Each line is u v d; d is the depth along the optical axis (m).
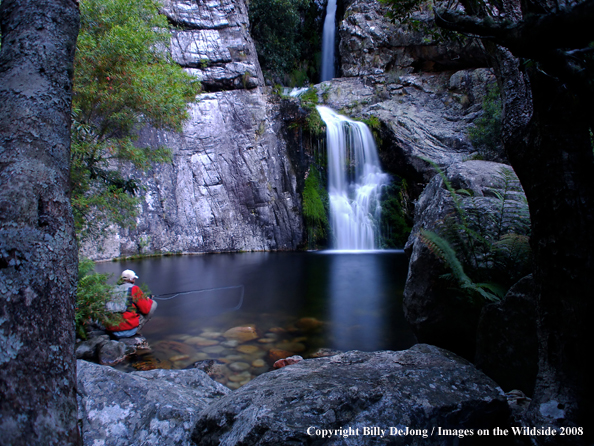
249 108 16.09
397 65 18.39
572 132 1.21
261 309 6.04
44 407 0.75
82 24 5.66
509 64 1.58
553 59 0.96
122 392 2.11
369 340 4.45
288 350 4.10
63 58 1.00
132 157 6.82
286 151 16.34
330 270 10.29
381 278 8.95
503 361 2.27
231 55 16.09
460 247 2.84
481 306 2.73
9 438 0.70
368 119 16.53
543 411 1.32
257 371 3.54
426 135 15.70
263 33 19.94
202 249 15.20
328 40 22.30
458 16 1.05
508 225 2.95
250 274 9.80
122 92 5.69
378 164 16.52
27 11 0.99
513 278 2.64
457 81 16.73
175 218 14.87
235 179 15.73
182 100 7.00
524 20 0.91
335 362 2.15
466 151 14.98
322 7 22.48
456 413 1.56
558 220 1.25
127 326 4.34
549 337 1.36
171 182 14.86
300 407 1.49
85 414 1.94
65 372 0.82
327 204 16.25
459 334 3.04
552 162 1.24
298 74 21.59
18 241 0.80
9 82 0.93
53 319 0.82
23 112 0.90
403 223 15.57
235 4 16.34
